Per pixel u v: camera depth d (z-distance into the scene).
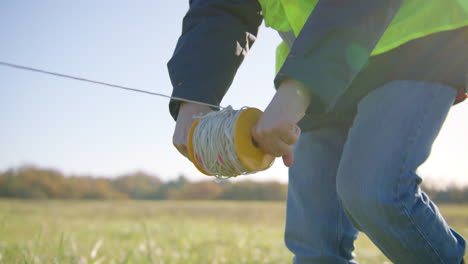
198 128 1.15
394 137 1.12
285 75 1.02
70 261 2.32
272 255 3.80
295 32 1.37
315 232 1.52
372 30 1.06
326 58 1.02
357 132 1.21
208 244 4.39
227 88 1.46
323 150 1.55
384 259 3.71
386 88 1.20
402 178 1.09
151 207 20.92
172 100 1.37
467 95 1.28
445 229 1.17
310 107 1.04
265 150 1.06
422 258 1.14
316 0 1.29
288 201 1.65
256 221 12.94
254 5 1.53
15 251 2.60
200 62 1.40
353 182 1.14
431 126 1.15
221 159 1.08
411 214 1.09
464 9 1.17
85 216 13.34
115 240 4.91
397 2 1.09
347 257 1.56
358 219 1.17
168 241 4.96
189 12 1.53
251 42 1.56
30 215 10.14
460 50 1.18
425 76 1.16
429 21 1.18
